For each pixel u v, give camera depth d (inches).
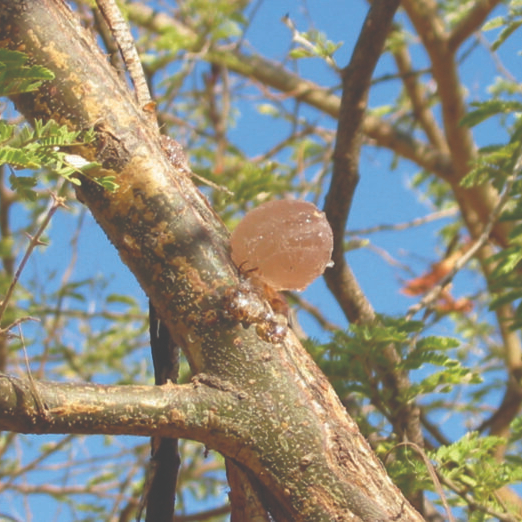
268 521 94.3
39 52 101.9
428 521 158.7
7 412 84.8
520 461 159.8
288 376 95.0
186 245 98.0
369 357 150.9
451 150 281.4
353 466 93.5
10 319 234.5
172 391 92.1
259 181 200.7
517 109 172.1
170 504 104.9
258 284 100.7
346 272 177.8
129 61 113.6
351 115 171.8
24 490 252.4
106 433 89.5
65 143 90.9
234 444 92.8
